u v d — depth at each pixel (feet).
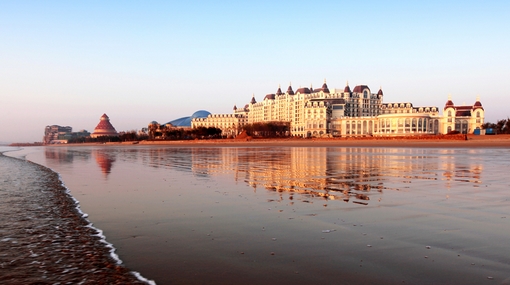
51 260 34.09
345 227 43.52
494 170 103.86
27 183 91.15
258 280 29.04
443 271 30.17
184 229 44.06
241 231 42.70
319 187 74.59
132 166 141.69
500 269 30.35
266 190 71.87
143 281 29.22
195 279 29.43
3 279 29.81
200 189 75.31
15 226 46.62
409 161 142.31
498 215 48.21
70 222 48.62
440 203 56.44
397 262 32.27
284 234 41.16
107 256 35.04
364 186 75.05
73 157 231.91
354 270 30.66
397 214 49.57
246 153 232.12
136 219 49.73
